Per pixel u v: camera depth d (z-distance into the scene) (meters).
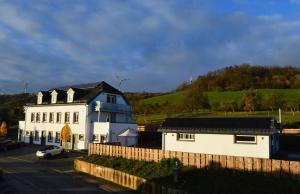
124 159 32.25
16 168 36.72
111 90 58.34
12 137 70.88
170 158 27.31
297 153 36.19
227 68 125.19
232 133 32.31
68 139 54.81
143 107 91.31
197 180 23.62
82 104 54.41
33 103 63.78
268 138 30.84
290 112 74.00
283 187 19.91
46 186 27.80
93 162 34.09
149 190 25.25
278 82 106.31
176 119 37.72
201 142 34.25
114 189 27.44
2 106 94.88
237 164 23.66
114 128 51.84
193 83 126.50
